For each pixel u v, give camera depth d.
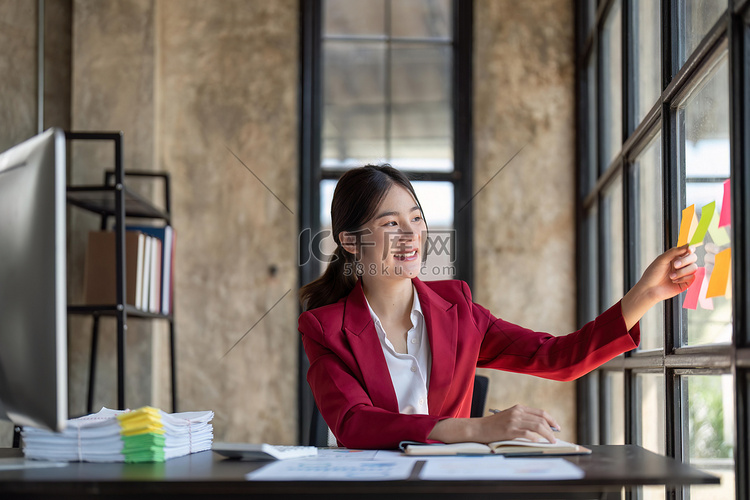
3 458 1.31
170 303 3.21
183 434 1.32
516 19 3.59
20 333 1.14
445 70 3.66
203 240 3.48
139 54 3.46
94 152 3.40
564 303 3.44
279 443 3.39
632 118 2.27
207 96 3.55
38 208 1.11
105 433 1.21
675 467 1.04
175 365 3.24
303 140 3.56
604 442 2.78
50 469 1.12
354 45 3.69
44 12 3.51
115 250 2.88
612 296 2.69
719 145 1.37
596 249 3.08
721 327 1.35
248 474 1.03
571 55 3.56
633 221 2.24
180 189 3.50
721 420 1.36
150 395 3.31
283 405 3.41
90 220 3.34
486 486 0.95
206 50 3.58
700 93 1.51
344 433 1.39
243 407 3.41
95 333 3.20
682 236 1.63
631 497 2.21
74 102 3.42
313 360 1.58
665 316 1.72
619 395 2.49
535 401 3.36
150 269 3.04
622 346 1.50
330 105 3.66
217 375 3.42
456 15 3.66
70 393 3.31
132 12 3.47
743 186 1.20
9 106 3.25
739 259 1.19
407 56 3.68
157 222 3.41
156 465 1.17
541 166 3.52
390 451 1.31
